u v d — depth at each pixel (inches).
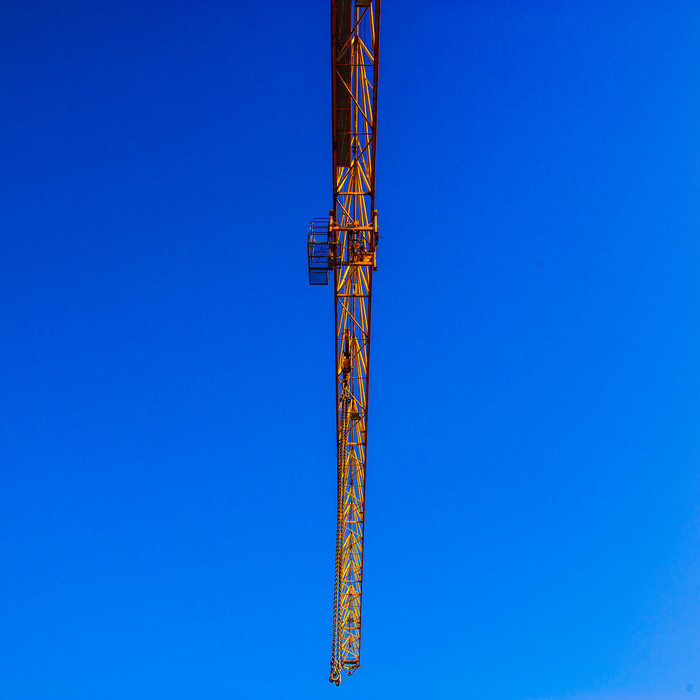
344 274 1219.9
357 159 1153.4
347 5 1034.7
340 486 1475.1
